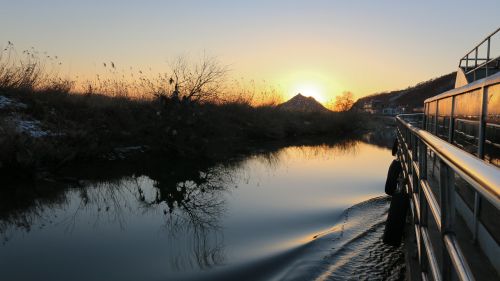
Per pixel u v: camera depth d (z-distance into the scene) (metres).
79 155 13.91
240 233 7.75
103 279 5.74
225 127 18.58
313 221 8.47
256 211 9.28
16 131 11.90
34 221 8.38
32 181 11.23
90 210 9.24
